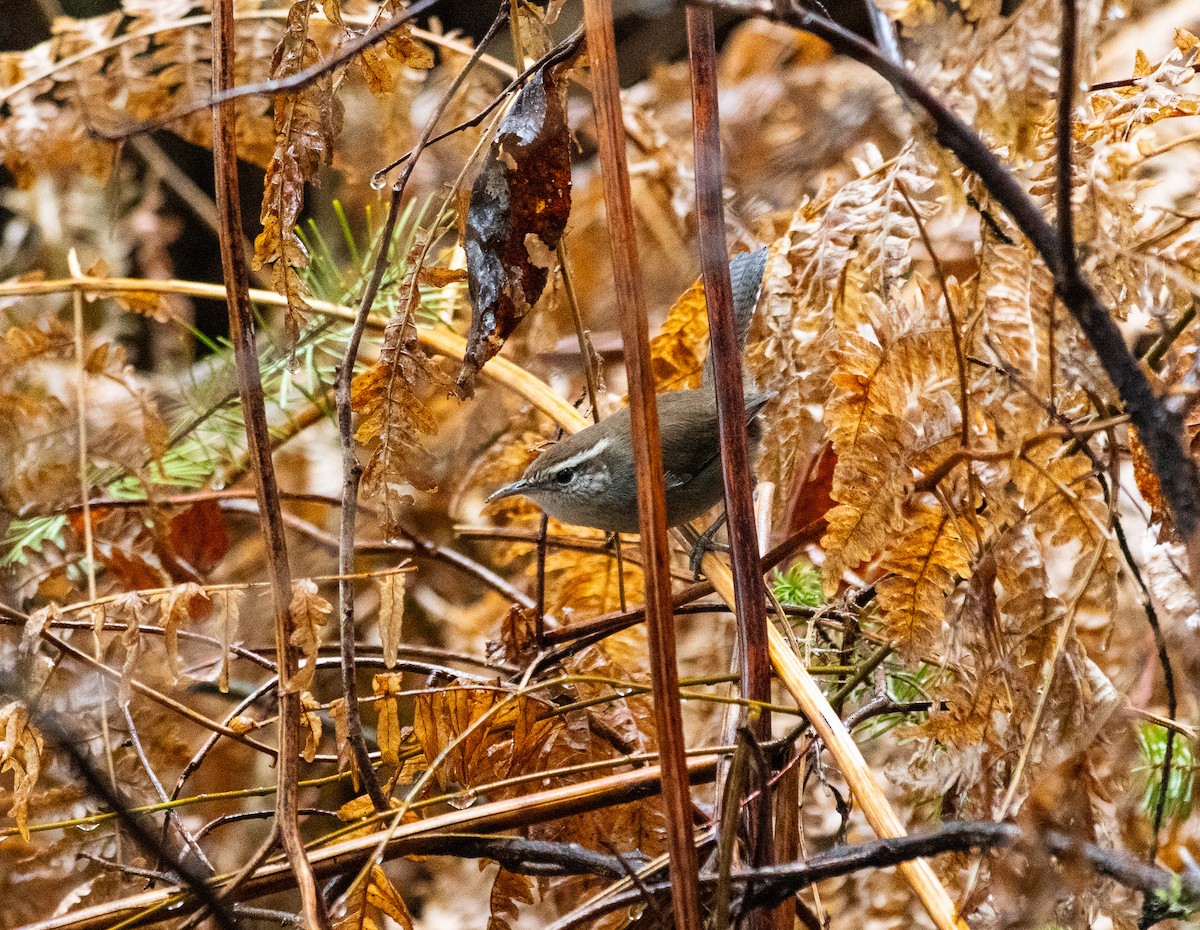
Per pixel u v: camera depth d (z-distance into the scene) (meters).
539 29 2.50
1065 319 2.49
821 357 2.54
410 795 2.49
